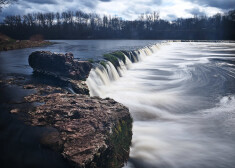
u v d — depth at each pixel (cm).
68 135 616
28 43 4581
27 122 698
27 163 545
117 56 2338
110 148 606
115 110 784
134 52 2989
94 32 11544
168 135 923
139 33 12219
